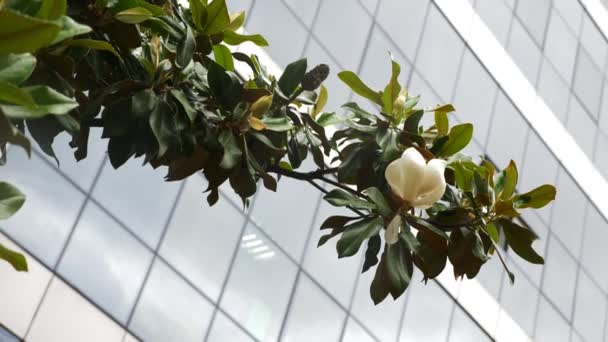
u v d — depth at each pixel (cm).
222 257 1673
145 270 1557
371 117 279
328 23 1970
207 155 255
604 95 2720
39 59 202
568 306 2403
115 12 233
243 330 1683
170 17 261
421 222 247
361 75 2027
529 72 2484
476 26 2341
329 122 283
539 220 2384
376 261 251
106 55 242
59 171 1486
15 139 137
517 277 2258
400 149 273
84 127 240
